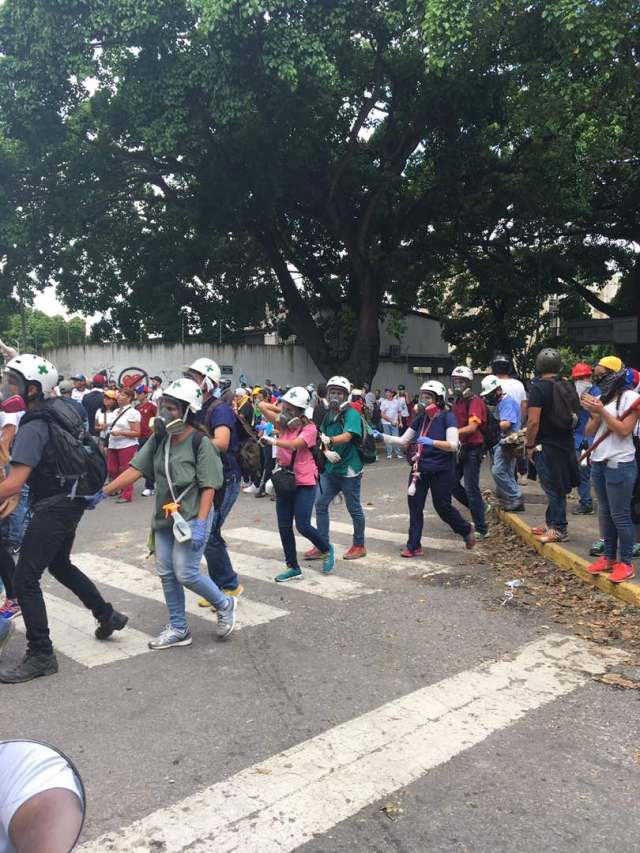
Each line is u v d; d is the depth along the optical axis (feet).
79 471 14.61
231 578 18.28
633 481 18.40
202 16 47.24
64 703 13.14
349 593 20.08
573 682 13.84
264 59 48.26
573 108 48.14
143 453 15.93
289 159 61.82
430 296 106.52
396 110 63.57
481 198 67.46
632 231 82.94
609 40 37.58
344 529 29.25
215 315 89.71
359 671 14.53
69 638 16.70
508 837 9.11
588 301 98.94
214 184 60.64
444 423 23.71
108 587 21.11
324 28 50.65
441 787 10.25
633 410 17.66
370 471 50.16
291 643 16.22
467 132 64.03
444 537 27.45
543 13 40.88
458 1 44.24
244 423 18.62
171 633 16.03
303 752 11.26
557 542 23.40
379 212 71.00
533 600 19.08
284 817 9.55
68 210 60.59
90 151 59.62
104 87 55.88
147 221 81.20
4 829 3.42
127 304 90.33
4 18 50.08
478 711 12.63
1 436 19.30
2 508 15.17
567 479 23.20
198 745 11.53
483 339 106.11
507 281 87.30
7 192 58.59
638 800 9.92
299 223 79.10
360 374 71.56
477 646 15.83
